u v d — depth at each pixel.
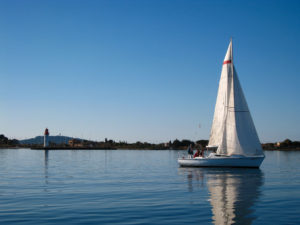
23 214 16.56
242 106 44.91
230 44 46.75
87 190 25.20
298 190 24.98
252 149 44.19
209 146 49.00
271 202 19.81
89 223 14.79
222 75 47.44
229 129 45.28
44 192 24.09
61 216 16.14
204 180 32.03
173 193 23.52
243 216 16.12
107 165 58.03
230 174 38.12
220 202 19.81
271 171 43.16
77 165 57.44
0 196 22.16
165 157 100.81
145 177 35.41
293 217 15.91
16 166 53.50
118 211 17.27
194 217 15.90
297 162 69.56
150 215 16.33
